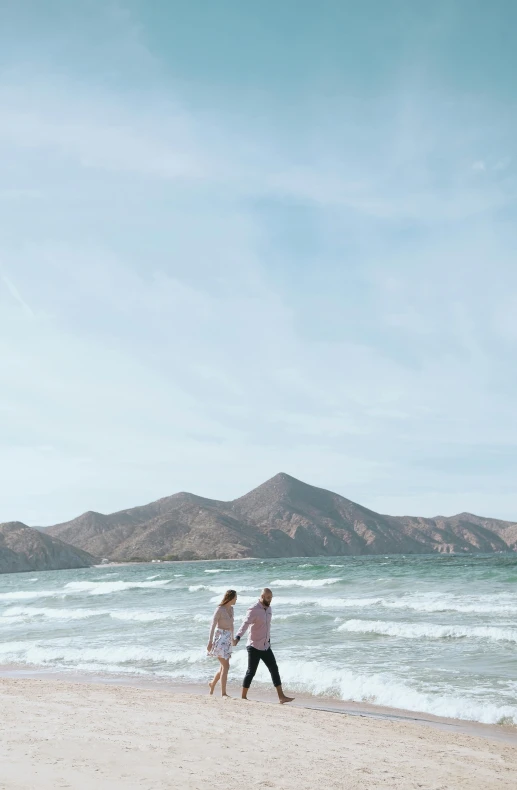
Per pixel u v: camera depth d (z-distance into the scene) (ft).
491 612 72.90
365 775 20.77
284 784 18.92
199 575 224.53
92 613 91.76
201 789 17.69
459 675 41.57
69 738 23.44
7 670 52.65
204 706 33.22
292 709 33.81
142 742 23.43
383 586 120.78
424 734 28.99
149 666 50.67
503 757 24.97
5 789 16.53
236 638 36.88
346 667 45.39
